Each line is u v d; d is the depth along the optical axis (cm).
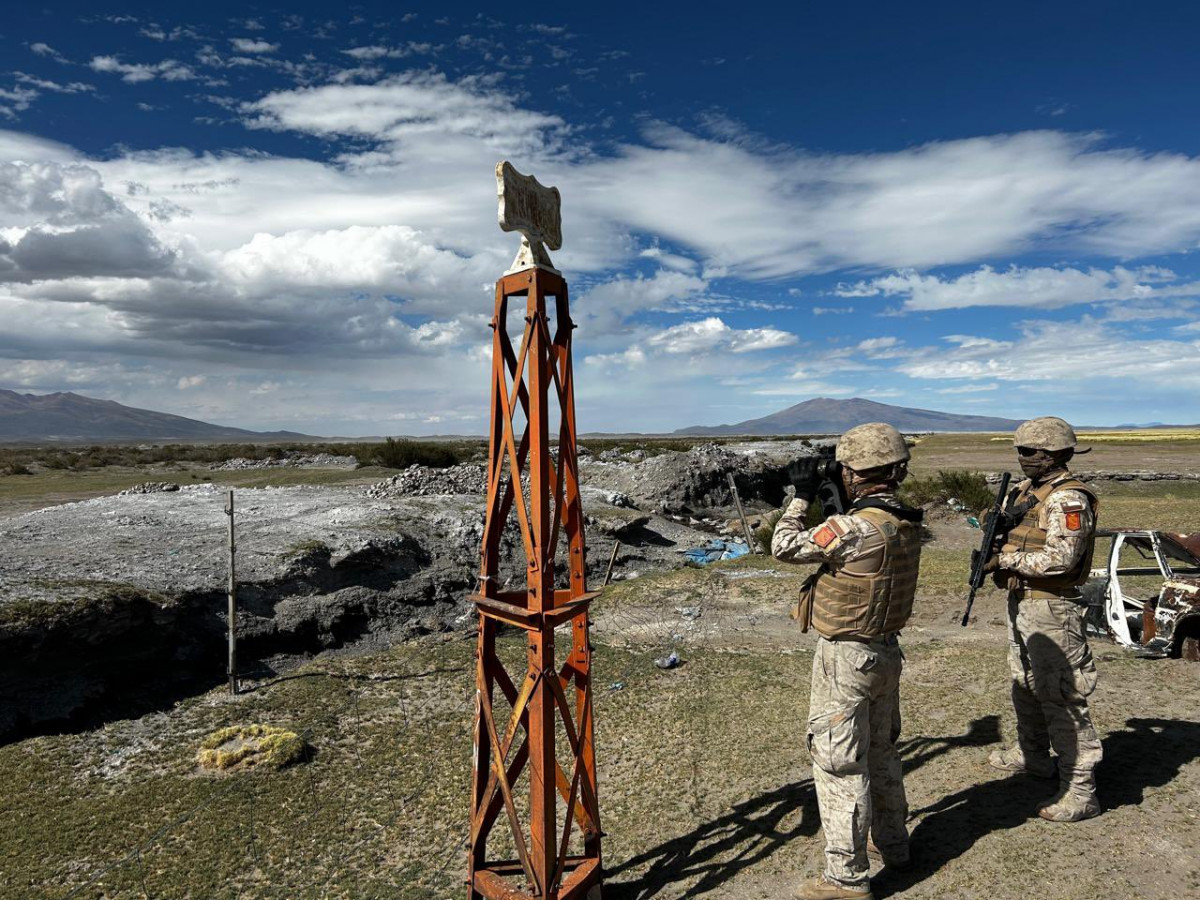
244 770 557
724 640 838
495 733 328
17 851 461
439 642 864
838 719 311
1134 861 336
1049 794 404
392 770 557
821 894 321
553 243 340
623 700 666
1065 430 368
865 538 300
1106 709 518
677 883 380
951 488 1719
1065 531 347
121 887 421
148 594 738
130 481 2911
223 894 412
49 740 609
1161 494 2052
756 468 2089
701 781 497
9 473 3484
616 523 1350
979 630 802
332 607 877
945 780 437
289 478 2616
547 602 305
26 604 652
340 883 417
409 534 1068
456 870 422
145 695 704
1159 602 654
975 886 330
